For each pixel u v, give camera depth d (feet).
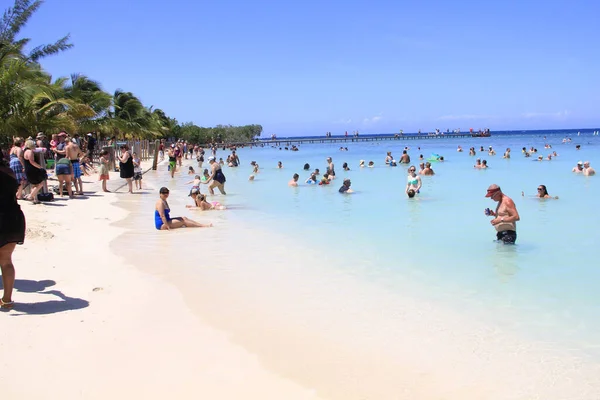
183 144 193.06
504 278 27.30
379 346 18.75
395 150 231.71
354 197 62.90
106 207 51.49
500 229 35.86
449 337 19.56
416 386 15.88
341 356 17.92
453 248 34.27
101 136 161.99
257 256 32.09
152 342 18.67
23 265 27.50
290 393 15.37
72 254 30.86
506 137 458.91
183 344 18.61
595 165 112.98
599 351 18.33
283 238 37.83
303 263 30.42
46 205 49.73
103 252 32.14
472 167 111.86
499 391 15.58
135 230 40.27
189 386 15.58
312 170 113.70
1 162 19.20
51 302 22.08
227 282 26.43
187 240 36.86
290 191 70.69
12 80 84.94
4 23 88.84
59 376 15.76
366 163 137.28
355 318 21.50
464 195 63.52
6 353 17.03
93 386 15.30
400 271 28.76
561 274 27.94
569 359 17.70
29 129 87.45
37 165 47.98
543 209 51.29
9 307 20.80
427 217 47.26
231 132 416.67
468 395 15.35
